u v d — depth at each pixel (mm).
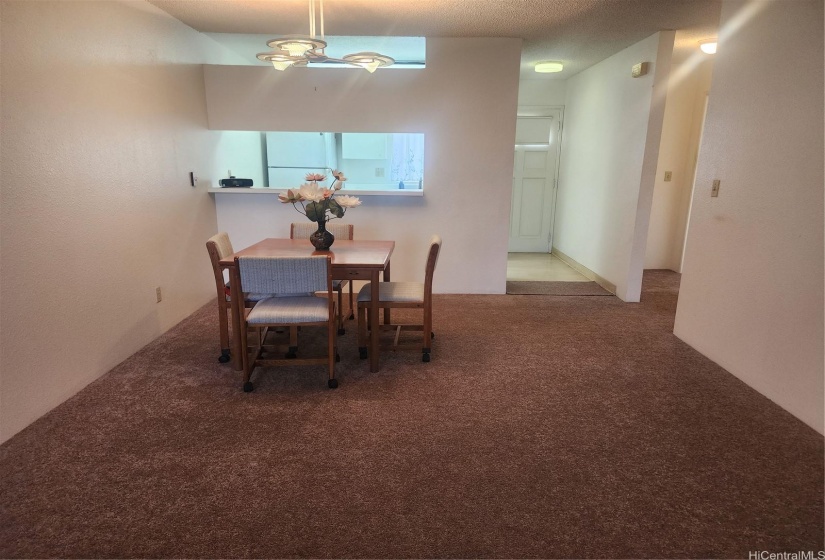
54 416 2260
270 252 2959
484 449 2051
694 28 3660
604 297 4480
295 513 1665
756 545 1535
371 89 4039
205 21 3562
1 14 1988
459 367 2883
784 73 2357
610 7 3154
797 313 2287
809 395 2227
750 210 2627
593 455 2014
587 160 5281
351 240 3502
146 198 3135
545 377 2754
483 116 4098
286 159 5105
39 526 1584
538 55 4602
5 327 2037
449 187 4270
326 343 3275
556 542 1549
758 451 2041
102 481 1810
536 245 6684
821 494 1772
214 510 1672
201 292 4031
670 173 5508
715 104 2973
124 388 2561
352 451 2027
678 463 1959
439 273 4500
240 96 4035
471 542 1548
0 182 1993
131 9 2926
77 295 2484
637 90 4078
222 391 2549
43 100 2221
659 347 3232
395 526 1611
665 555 1499
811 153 2184
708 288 3043
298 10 3254
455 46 3953
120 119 2828
